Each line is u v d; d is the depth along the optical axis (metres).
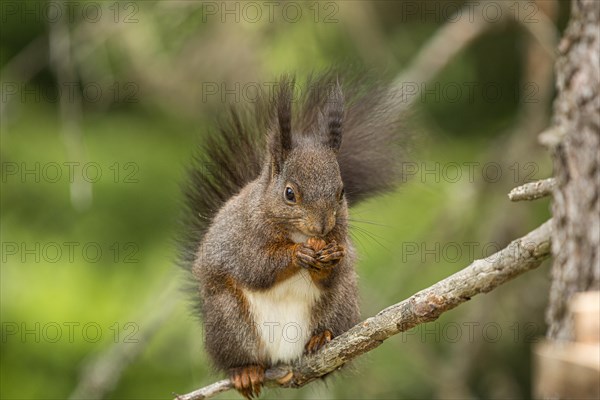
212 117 12.88
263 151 9.58
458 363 12.44
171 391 14.59
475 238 13.18
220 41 13.35
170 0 12.62
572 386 5.39
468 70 17.00
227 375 8.61
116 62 14.48
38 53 14.89
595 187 7.61
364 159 9.47
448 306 6.86
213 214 9.47
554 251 7.73
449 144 15.96
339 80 9.69
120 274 14.78
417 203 14.14
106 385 10.95
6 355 14.44
